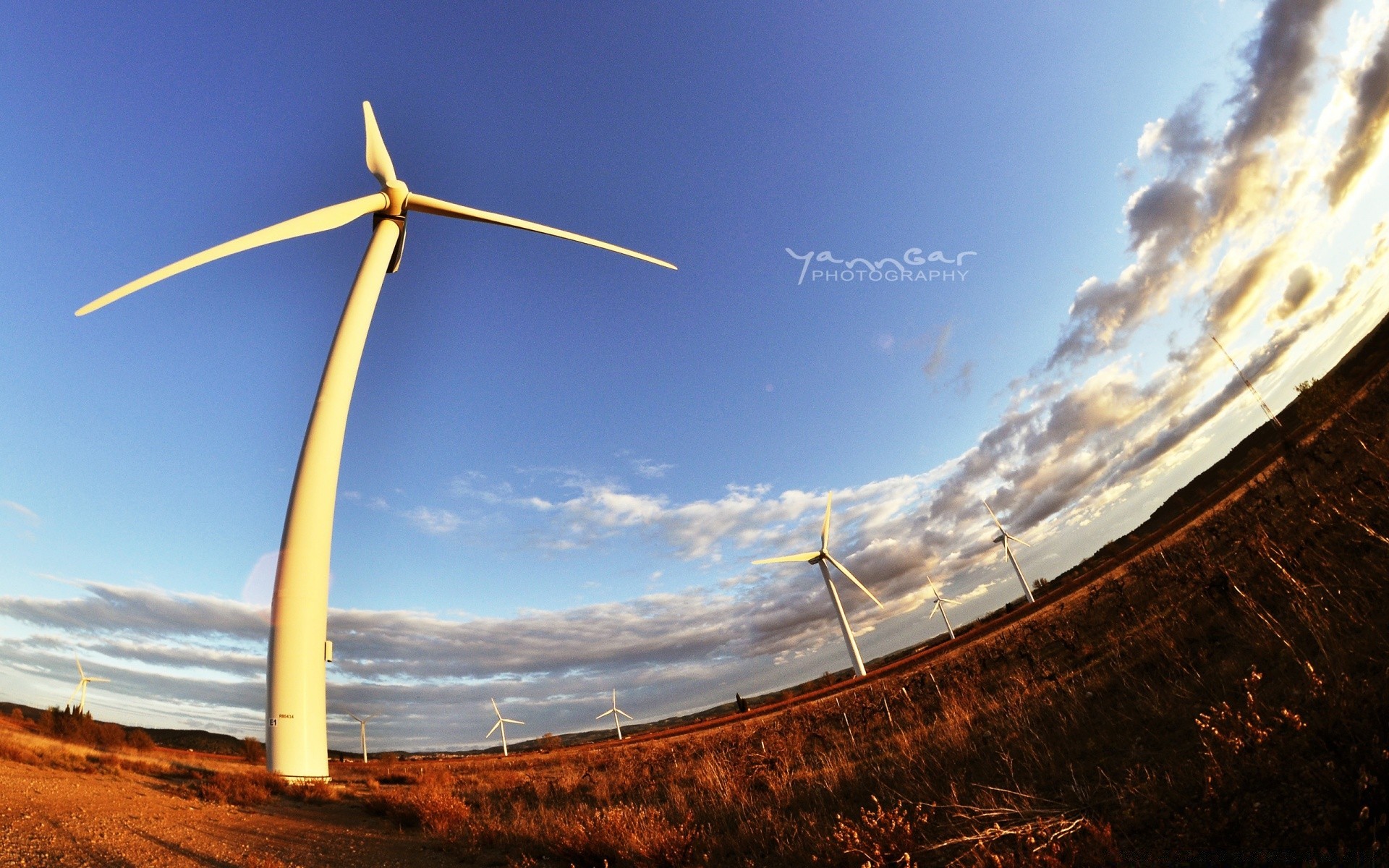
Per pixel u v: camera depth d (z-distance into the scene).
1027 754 9.43
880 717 23.11
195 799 17.45
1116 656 14.02
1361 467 12.26
